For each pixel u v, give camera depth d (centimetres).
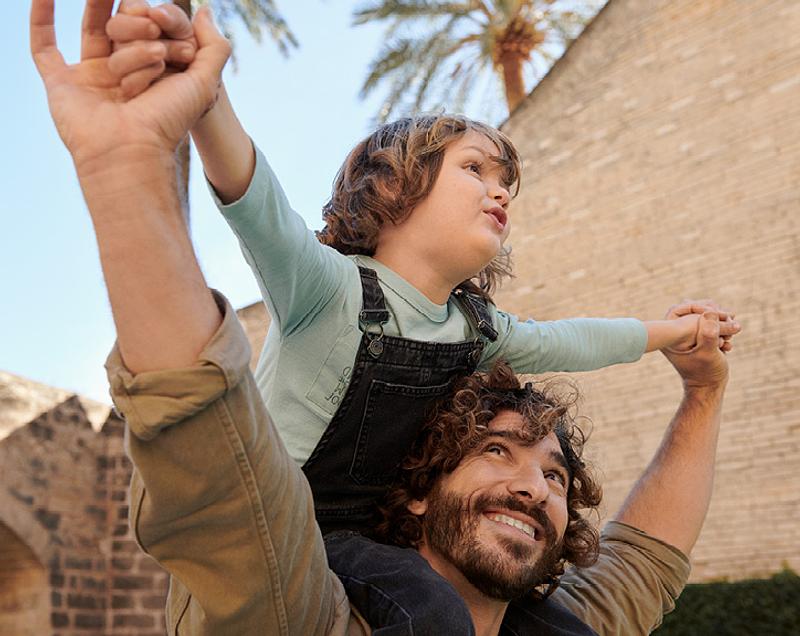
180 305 130
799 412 1060
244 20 1323
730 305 1141
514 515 208
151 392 130
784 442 1062
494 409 217
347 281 196
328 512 208
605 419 1202
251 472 144
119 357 133
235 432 139
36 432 1411
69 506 1423
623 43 1326
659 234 1228
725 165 1188
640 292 1230
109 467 1478
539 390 237
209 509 144
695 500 268
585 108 1345
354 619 185
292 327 194
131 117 125
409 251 211
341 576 192
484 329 224
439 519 208
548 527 209
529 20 1661
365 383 198
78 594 1400
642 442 1167
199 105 131
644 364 1187
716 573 1071
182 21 130
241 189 158
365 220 214
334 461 202
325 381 196
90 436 1477
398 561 190
